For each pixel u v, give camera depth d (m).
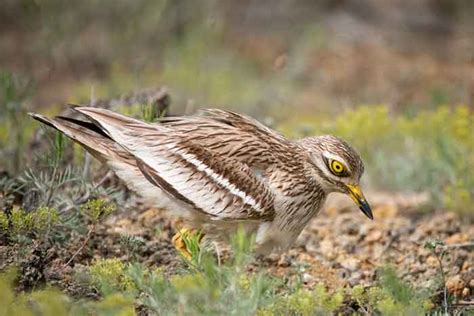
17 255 9.78
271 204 10.52
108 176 12.27
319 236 13.06
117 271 9.21
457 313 10.23
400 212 14.32
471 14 26.03
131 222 12.06
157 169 10.41
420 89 22.45
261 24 26.22
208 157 10.50
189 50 21.52
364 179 15.56
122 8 23.81
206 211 10.46
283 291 10.45
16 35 24.31
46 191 11.10
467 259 12.12
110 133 10.45
